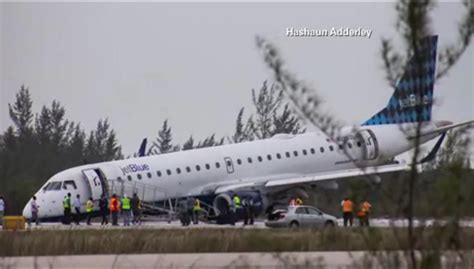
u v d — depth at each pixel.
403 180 69.25
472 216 69.50
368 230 73.44
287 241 126.19
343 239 123.19
